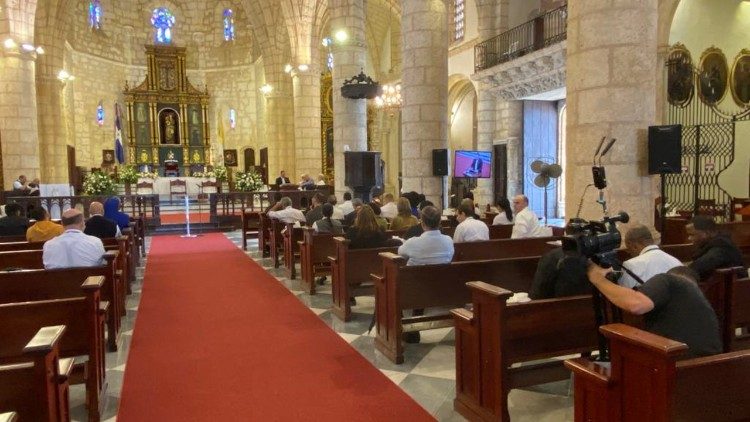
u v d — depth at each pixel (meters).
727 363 2.40
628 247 4.25
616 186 6.26
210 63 31.92
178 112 30.59
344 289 6.89
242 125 32.06
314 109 22.91
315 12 22.50
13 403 2.82
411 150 11.10
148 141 29.92
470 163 13.57
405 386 4.80
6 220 9.45
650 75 6.29
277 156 27.14
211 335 6.43
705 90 14.98
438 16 10.90
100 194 17.91
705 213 13.79
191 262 11.78
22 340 4.00
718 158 15.53
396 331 5.34
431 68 10.89
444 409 4.33
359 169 12.70
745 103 15.75
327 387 4.80
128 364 5.47
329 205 8.98
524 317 3.87
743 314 4.38
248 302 8.07
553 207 20.62
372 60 32.38
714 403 2.39
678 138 6.06
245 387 4.83
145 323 6.99
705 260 5.05
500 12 20.33
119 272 6.57
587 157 6.43
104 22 28.84
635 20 6.16
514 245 7.16
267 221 12.45
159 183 24.41
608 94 6.23
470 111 26.09
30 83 17.48
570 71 6.66
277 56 26.52
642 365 2.43
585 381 2.83
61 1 22.12
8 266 6.65
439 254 5.86
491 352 3.88
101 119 28.69
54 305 4.08
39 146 21.97
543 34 18.05
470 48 22.81
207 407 4.43
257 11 26.50
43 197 15.50
